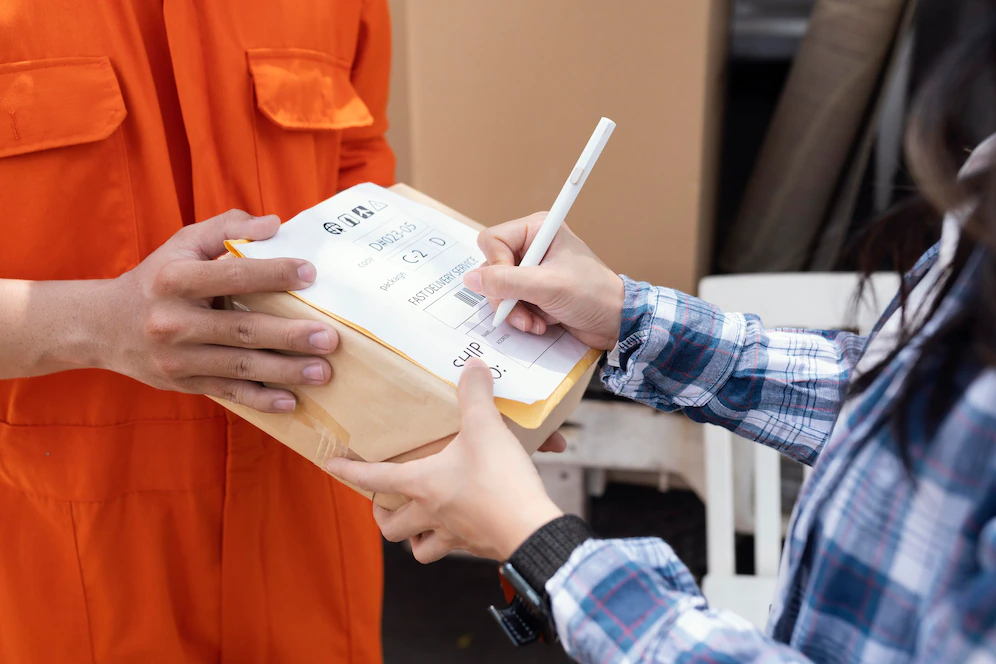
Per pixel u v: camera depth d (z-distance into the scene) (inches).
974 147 20.0
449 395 25.6
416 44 56.1
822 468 21.0
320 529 41.3
